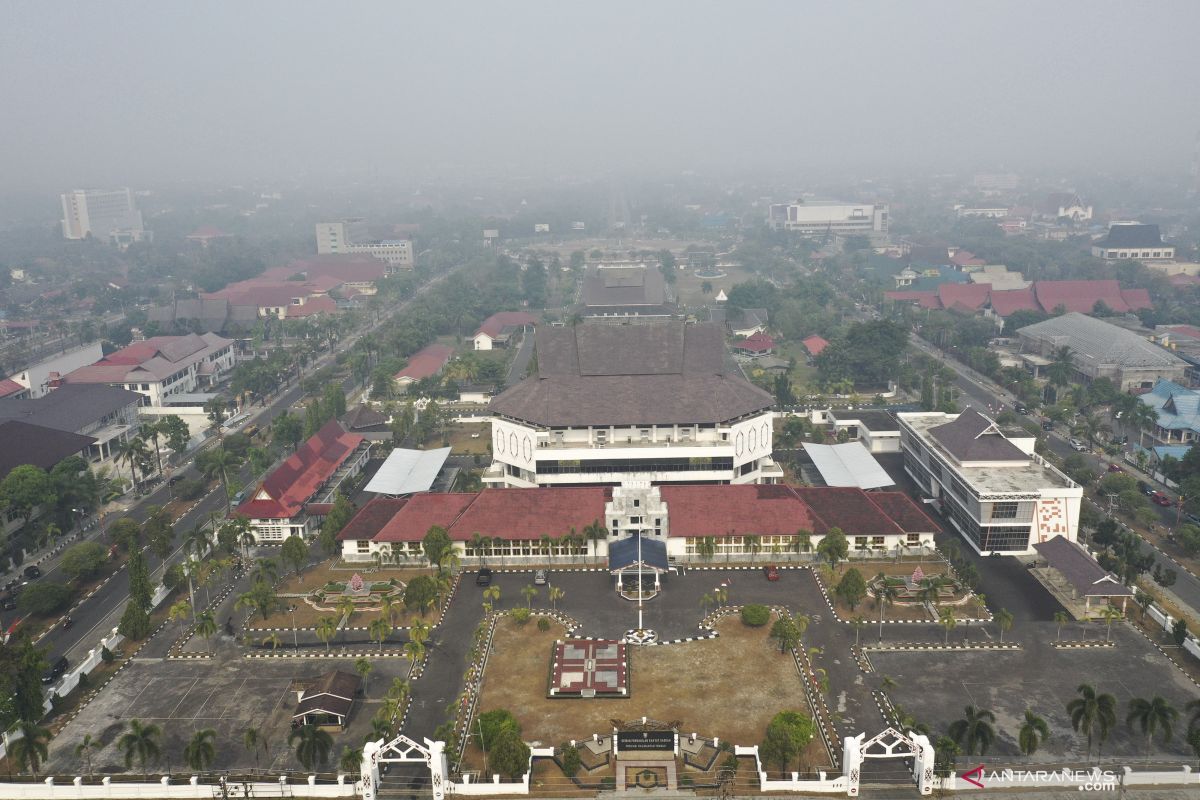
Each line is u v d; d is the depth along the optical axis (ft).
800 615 479.82
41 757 369.50
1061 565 521.65
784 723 377.30
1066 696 421.18
